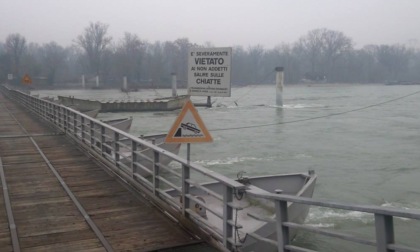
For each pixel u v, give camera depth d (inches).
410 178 708.0
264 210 409.1
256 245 324.2
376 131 1278.3
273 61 5738.2
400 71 6166.3
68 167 464.4
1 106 1536.7
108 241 252.4
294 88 4960.6
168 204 299.6
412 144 1039.0
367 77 5890.8
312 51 5782.5
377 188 647.8
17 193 361.4
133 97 3321.9
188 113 257.6
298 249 182.5
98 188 374.3
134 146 361.7
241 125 1455.5
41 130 808.3
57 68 5329.7
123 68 4923.7
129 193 357.1
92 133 522.6
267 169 776.3
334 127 1384.1
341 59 5772.6
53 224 283.9
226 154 914.1
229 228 222.4
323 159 866.1
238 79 5364.2
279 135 1202.0
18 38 5113.2
